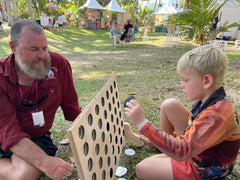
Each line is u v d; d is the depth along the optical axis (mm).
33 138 1738
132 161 2014
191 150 1202
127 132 2242
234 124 1228
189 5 7688
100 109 1509
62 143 2283
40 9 23719
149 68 5328
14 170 1417
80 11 22469
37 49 1371
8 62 1466
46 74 1489
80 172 1150
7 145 1392
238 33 12031
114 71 5113
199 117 1235
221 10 10977
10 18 17047
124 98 3398
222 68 1188
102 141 1523
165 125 1884
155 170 1482
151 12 19531
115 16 24094
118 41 10516
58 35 15133
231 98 3254
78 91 3775
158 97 3418
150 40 13258
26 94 1538
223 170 1323
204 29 8453
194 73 1216
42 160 1347
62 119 2855
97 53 8195
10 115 1482
